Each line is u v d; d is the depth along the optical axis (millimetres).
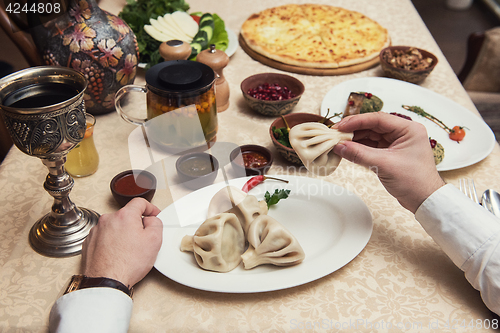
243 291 599
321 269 646
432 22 4160
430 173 680
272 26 1584
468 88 1940
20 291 641
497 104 1872
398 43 1576
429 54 1360
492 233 611
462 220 634
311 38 1503
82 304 550
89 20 906
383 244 748
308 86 1285
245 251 681
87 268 615
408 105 1171
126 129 833
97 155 843
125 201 741
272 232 650
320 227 752
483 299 617
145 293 641
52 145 587
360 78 1273
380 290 656
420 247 743
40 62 1011
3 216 778
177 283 659
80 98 595
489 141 1010
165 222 707
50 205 809
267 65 1397
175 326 595
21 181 868
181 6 1482
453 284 670
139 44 1251
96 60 913
